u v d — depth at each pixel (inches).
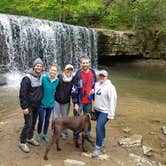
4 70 673.0
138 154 280.7
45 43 764.0
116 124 361.1
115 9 1110.4
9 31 684.7
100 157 262.1
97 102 264.5
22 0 985.5
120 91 572.7
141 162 263.1
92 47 909.2
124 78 725.9
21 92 253.3
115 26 1095.0
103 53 941.8
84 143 287.7
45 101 273.3
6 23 677.9
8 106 420.2
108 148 283.7
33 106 260.5
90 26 1114.7
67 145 281.6
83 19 1113.4
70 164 246.7
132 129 348.8
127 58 1003.9
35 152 264.5
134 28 1037.2
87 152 270.4
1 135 296.5
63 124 256.8
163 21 1047.0
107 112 262.2
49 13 1043.3
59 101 278.1
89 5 1045.2
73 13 1066.1
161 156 286.4
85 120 265.7
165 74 819.4
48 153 264.1
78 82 273.3
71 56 839.1
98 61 957.2
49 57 776.3
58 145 270.1
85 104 277.9
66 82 273.7
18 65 708.7
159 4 1042.1
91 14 1122.0
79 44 858.8
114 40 944.9
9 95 479.2
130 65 966.4
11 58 693.9
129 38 975.0
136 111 433.4
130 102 487.2
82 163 249.0
